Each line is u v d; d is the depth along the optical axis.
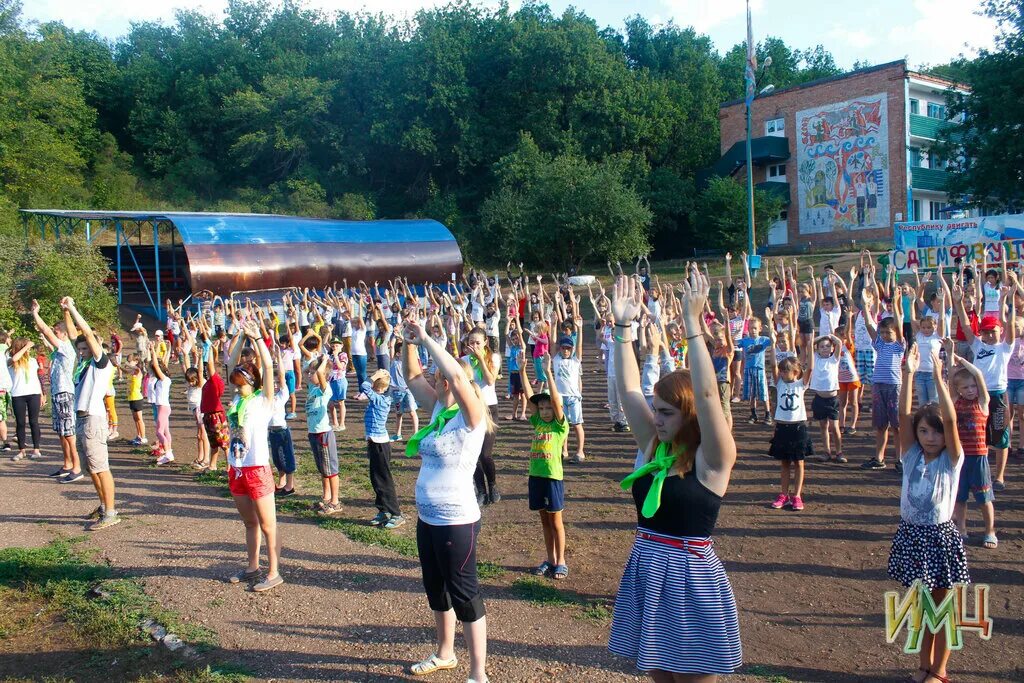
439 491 4.60
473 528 4.64
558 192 34.38
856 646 5.24
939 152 31.22
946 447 4.77
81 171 48.94
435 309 17.94
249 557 6.58
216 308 24.98
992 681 4.75
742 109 40.84
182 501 8.95
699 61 53.62
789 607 5.89
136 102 54.88
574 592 6.23
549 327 12.80
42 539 7.68
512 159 41.84
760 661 5.05
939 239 22.28
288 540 7.53
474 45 49.66
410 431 12.98
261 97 51.34
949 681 4.73
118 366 15.05
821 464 9.77
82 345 7.95
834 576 6.43
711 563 3.34
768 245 39.59
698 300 3.32
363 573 6.67
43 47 44.22
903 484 4.96
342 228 31.92
